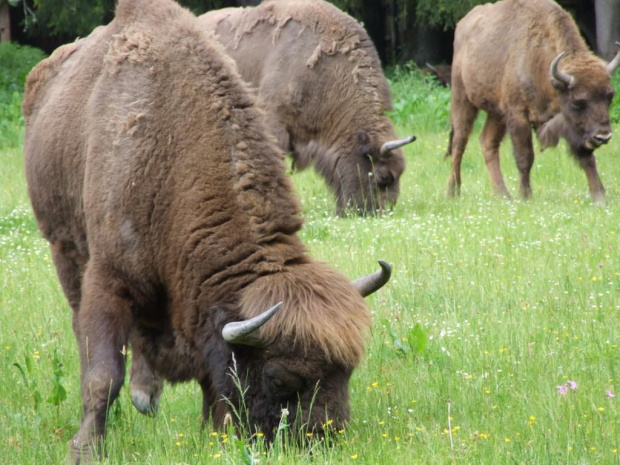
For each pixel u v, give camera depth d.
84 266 18.36
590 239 28.59
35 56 71.75
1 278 26.59
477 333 20.61
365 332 13.48
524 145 39.12
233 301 14.06
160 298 15.61
